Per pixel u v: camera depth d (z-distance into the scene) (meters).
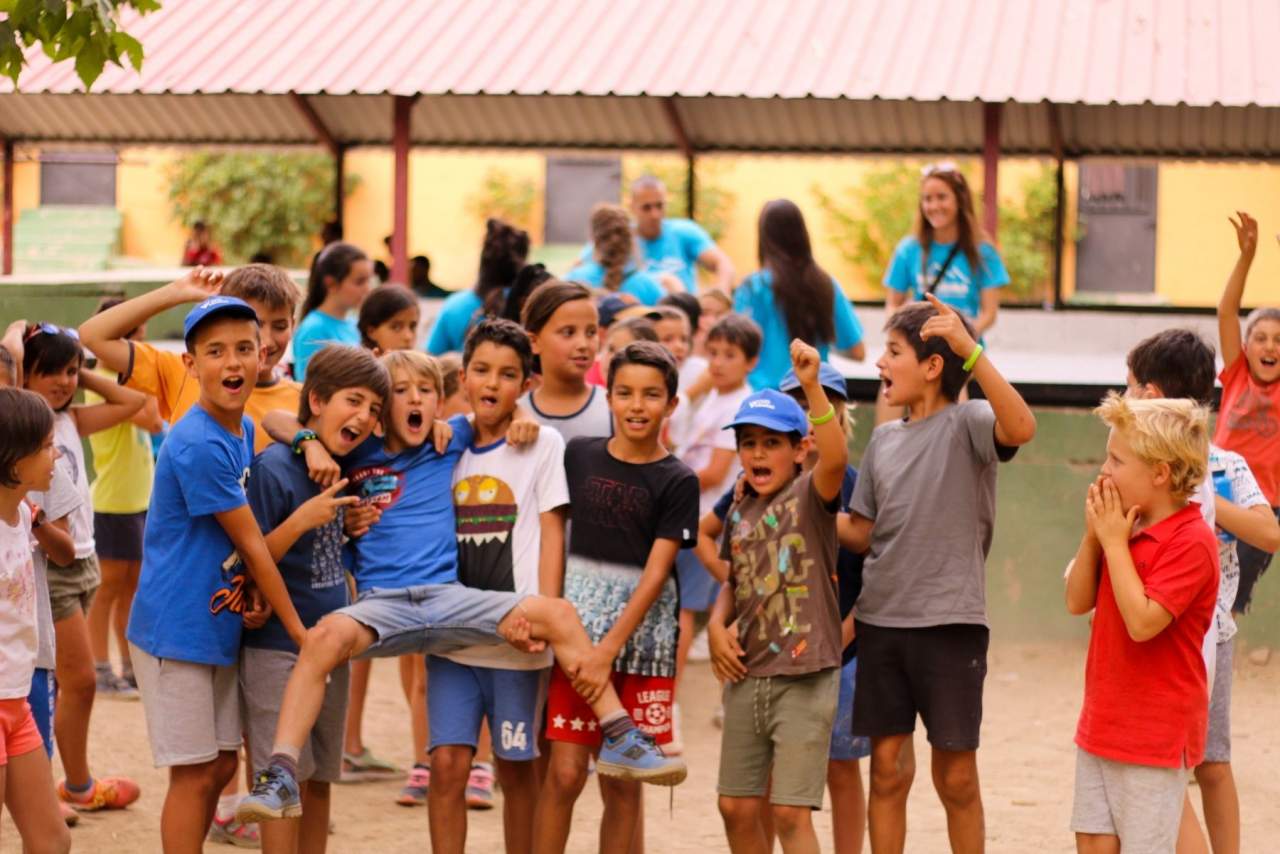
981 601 7.12
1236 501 7.68
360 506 7.45
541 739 8.01
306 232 37.09
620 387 7.38
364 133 19.28
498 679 7.45
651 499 7.39
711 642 7.27
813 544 7.13
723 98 17.88
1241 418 9.92
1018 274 32.66
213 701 7.12
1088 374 14.09
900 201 32.94
